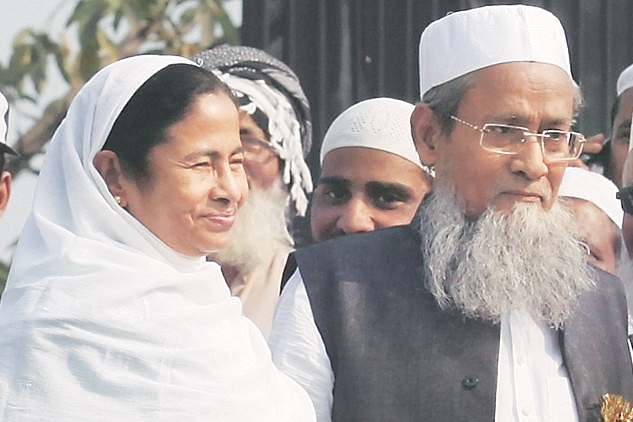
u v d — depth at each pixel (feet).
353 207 20.65
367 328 17.08
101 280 15.48
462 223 17.21
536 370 17.07
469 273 16.94
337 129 20.89
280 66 22.15
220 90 15.94
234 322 16.14
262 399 15.84
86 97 16.01
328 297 17.29
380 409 16.80
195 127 15.71
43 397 15.10
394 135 20.65
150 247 15.78
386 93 23.21
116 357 15.33
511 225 16.90
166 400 15.30
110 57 27.73
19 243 15.96
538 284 16.99
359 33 23.21
